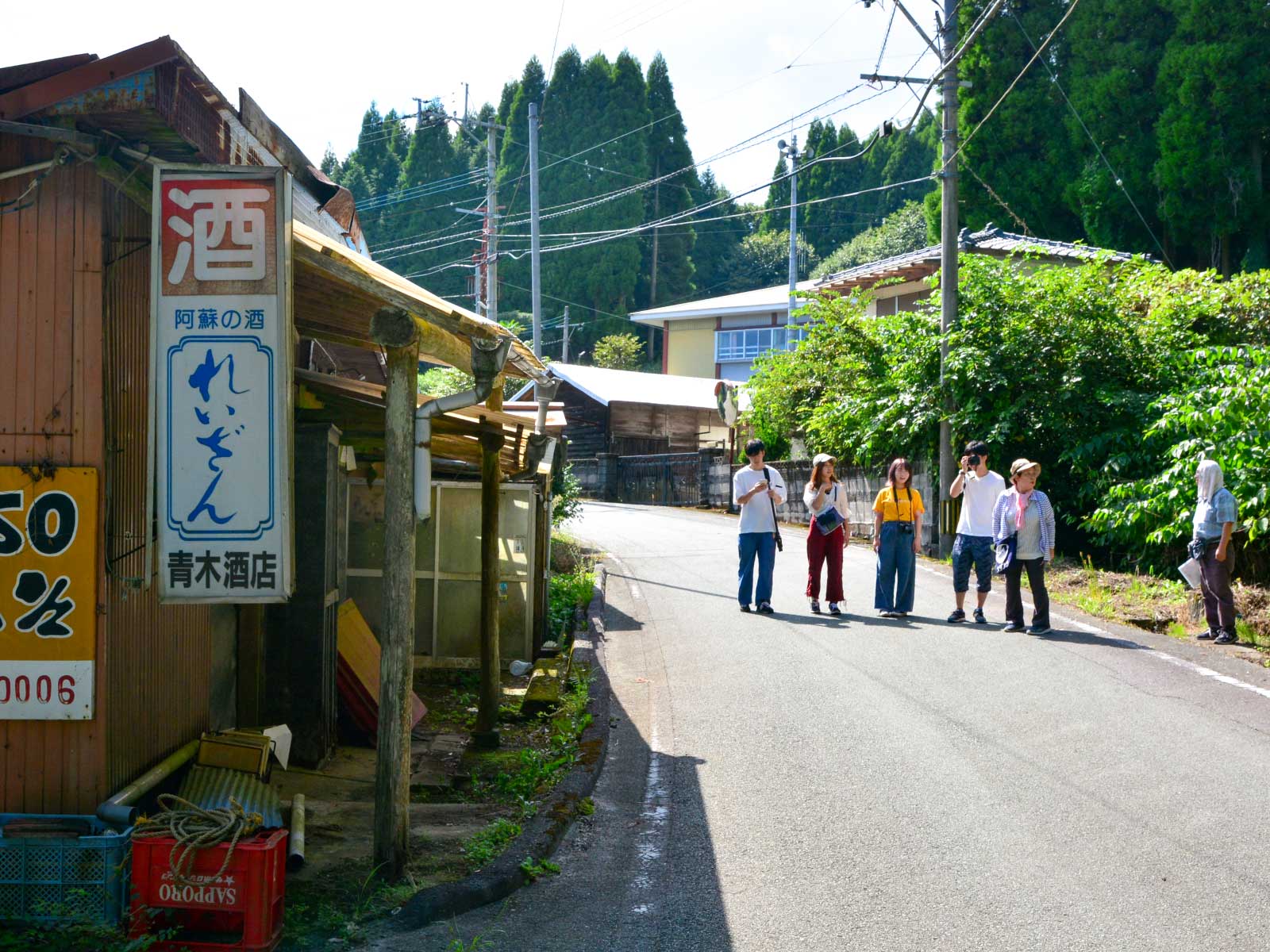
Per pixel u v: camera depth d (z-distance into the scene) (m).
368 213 62.03
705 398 37.66
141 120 4.59
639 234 58.84
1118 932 4.62
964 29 32.19
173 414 4.61
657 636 11.59
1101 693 8.50
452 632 10.48
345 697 8.01
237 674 7.09
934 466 18.14
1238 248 29.52
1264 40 27.33
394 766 5.24
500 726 8.48
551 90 58.28
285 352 4.61
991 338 17.20
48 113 4.55
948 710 8.17
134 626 5.23
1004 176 31.70
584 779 6.82
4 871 4.57
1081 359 16.47
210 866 4.37
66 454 4.83
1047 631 10.95
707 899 5.12
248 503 4.61
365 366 12.16
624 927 4.82
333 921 4.71
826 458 12.45
